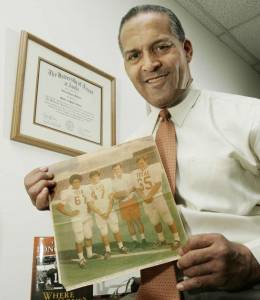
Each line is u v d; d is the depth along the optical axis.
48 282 0.90
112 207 0.66
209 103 0.82
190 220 0.70
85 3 1.53
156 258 0.61
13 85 1.15
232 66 2.61
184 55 0.84
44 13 1.33
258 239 0.62
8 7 1.21
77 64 1.38
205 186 0.72
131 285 1.01
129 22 0.81
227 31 2.43
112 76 1.52
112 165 0.69
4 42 1.16
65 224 0.65
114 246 0.63
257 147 0.70
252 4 2.17
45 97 1.22
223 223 0.68
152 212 0.64
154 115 0.90
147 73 0.79
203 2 2.15
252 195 0.71
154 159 0.68
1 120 1.08
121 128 1.48
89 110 1.37
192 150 0.76
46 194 0.68
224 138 0.74
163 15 0.81
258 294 0.58
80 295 0.91
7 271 0.98
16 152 1.10
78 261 0.62
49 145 1.17
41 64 1.24
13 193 1.05
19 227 1.04
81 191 0.68
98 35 1.54
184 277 0.63
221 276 0.54
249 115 0.74
